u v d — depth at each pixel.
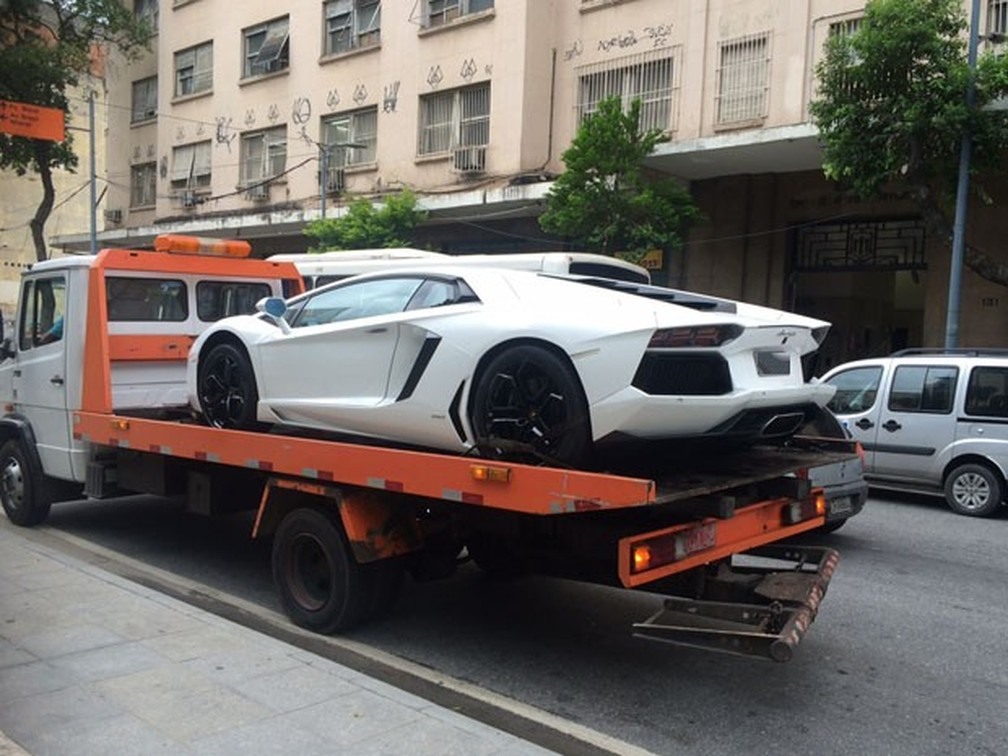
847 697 4.73
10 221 41.38
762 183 17.39
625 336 4.26
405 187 20.16
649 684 4.89
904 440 10.48
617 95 17.28
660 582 4.91
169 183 29.78
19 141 24.67
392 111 21.97
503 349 4.70
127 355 7.46
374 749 3.61
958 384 10.16
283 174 25.19
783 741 4.21
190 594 6.44
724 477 4.80
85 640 4.74
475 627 5.79
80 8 25.00
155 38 30.45
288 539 5.67
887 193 15.95
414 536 5.37
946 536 8.87
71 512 9.16
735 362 4.65
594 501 4.06
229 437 5.91
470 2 20.33
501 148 19.36
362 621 5.48
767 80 16.02
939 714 4.53
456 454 5.04
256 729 3.76
